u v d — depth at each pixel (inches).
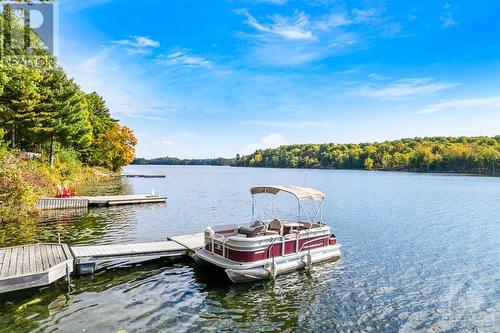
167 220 1096.8
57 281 544.4
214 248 614.5
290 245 634.2
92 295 494.6
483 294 553.3
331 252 703.7
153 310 457.4
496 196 2082.9
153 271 604.7
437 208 1549.0
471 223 1178.6
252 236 611.8
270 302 499.8
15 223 934.4
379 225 1128.2
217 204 1581.0
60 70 1835.6
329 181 3587.6
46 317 422.6
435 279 617.6
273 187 706.8
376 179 4018.2
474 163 5241.1
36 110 1646.2
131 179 3004.4
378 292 551.5
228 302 494.0
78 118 1861.5
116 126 3144.7
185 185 2746.1
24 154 1590.8
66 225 934.4
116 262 642.8
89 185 2073.1
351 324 444.5
